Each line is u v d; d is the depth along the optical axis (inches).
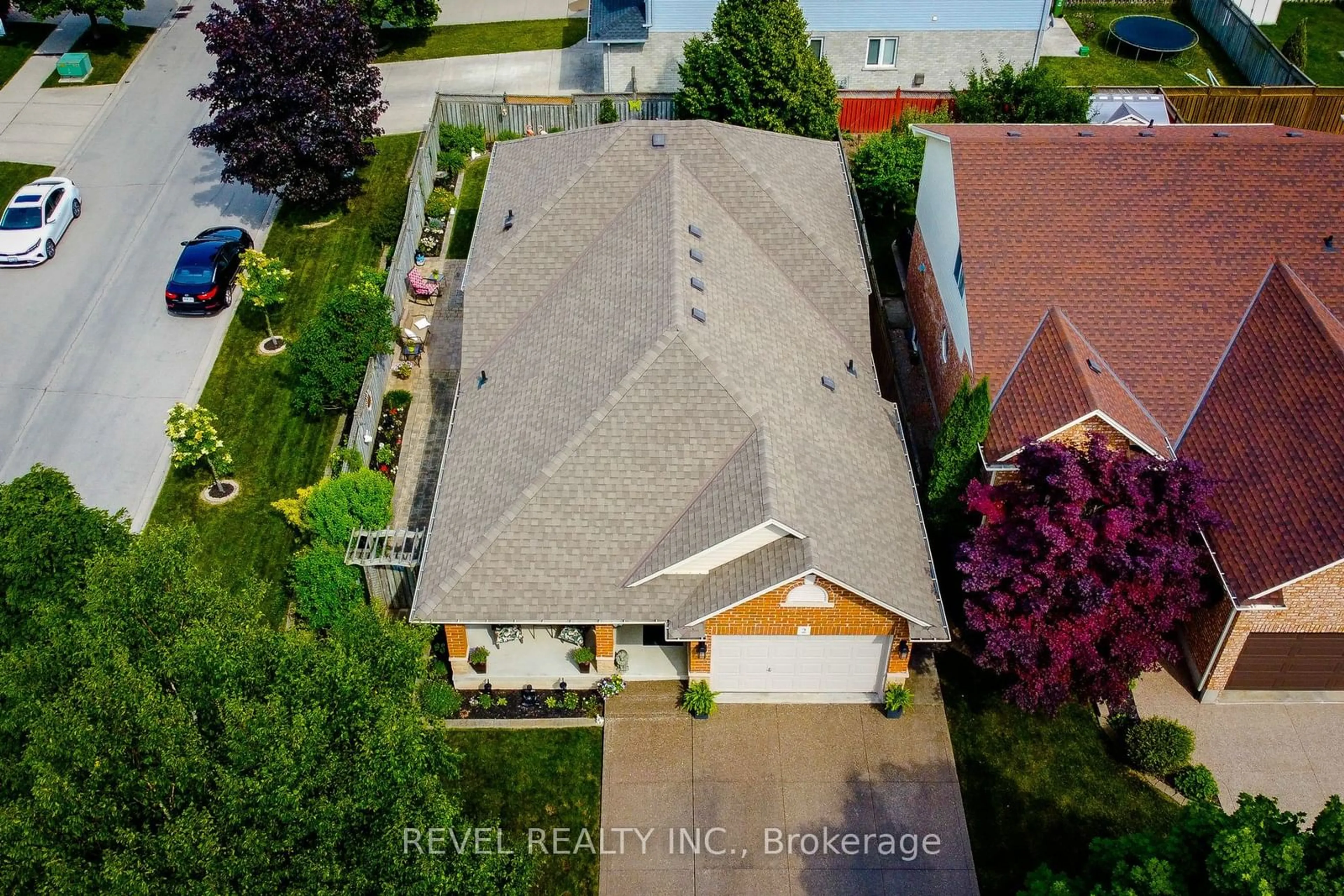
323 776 733.9
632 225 1275.8
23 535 951.0
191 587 877.2
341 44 1593.3
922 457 1363.2
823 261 1322.6
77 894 681.0
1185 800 1040.2
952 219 1302.9
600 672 1110.4
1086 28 2193.7
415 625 1017.5
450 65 2079.2
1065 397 1115.9
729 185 1343.5
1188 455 1124.5
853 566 1013.2
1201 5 2223.2
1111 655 1004.6
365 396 1321.4
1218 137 1300.4
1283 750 1074.1
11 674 818.2
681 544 1019.9
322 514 1171.9
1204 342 1176.8
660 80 1926.7
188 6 2236.7
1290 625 1046.4
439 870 751.1
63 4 1982.0
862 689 1118.4
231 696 762.8
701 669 1079.0
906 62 1924.2
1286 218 1225.4
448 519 1104.8
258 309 1547.7
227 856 693.9
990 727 1094.4
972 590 1005.2
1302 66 2076.8
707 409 1069.1
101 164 1812.3
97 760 720.3
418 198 1654.8
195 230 1691.7
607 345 1146.0
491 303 1295.5
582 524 1047.6
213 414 1405.0
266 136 1566.2
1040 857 999.6
